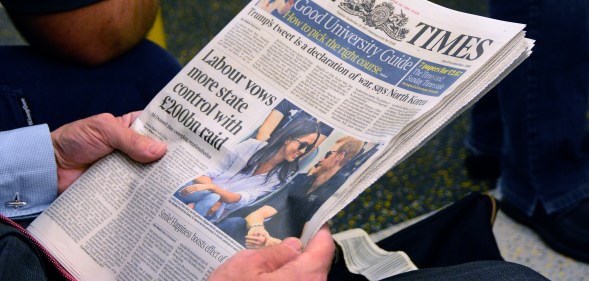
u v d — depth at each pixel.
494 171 1.43
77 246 0.61
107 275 0.60
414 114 0.59
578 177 1.23
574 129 1.19
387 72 0.65
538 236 1.29
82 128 0.67
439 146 1.54
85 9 0.73
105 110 0.85
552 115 1.19
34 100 0.81
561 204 1.23
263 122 0.64
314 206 0.57
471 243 0.86
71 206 0.64
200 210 0.60
